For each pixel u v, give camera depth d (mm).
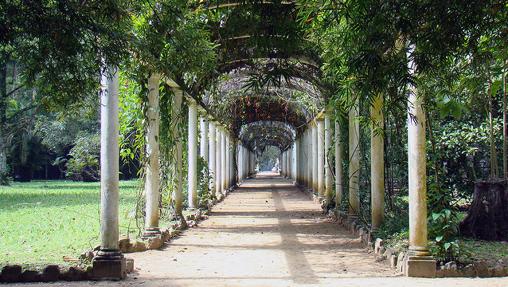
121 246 7566
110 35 3980
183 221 10602
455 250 6098
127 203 14797
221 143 19094
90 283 5500
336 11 3691
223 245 8422
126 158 11008
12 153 32406
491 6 3307
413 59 3367
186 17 6113
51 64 4031
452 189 10992
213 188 16906
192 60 6371
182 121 10922
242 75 12461
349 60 3467
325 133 14898
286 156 41188
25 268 5688
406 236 7168
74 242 7926
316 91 13953
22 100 24219
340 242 8766
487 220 8172
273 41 3943
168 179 10508
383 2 3080
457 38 3193
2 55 4098
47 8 3561
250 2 3795
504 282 5461
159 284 5477
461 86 6648
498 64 7621
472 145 10773
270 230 10414
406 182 11016
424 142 6004
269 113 22359
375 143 8508
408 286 5289
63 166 37344
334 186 13766
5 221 10797
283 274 6059
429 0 3031
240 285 5434
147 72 7586
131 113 9969
